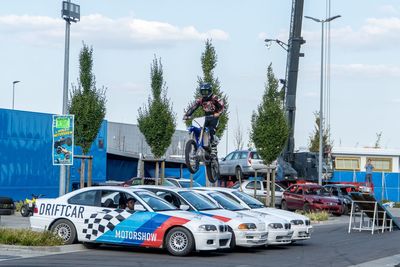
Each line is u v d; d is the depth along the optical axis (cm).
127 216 1739
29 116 3522
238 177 3834
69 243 1797
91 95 2841
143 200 1755
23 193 3472
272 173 3503
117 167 4550
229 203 2073
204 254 1780
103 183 3641
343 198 3694
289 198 3675
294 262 1664
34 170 3550
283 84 3847
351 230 2747
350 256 1831
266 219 1978
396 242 2250
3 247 1739
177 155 5278
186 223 1688
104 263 1521
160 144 3198
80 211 1789
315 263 1655
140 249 1831
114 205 1773
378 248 2056
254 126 3375
